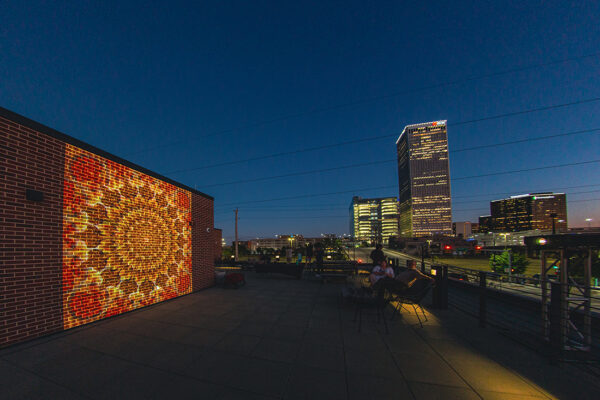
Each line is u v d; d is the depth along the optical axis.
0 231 4.15
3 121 4.28
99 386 3.01
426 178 161.25
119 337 4.59
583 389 2.96
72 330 4.96
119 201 6.32
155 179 7.55
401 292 5.77
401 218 189.88
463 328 5.08
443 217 157.12
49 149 4.92
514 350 4.04
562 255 4.10
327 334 4.74
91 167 5.69
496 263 18.75
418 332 4.85
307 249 15.45
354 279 11.79
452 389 2.93
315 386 3.00
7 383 3.07
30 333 4.42
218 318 5.76
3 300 4.13
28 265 4.47
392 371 3.36
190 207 9.11
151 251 7.20
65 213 5.12
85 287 5.38
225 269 16.31
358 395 2.82
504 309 6.60
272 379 3.16
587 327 3.92
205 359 3.71
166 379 3.17
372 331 4.91
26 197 4.50
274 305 6.97
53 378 3.19
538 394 2.86
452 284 9.70
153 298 7.14
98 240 5.73
